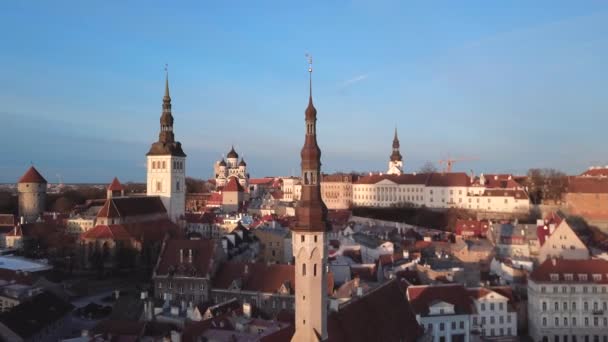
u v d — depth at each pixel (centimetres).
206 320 11719
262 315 13400
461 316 14125
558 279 15638
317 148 8531
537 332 15562
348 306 9462
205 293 16050
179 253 16975
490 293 15625
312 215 8331
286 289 15125
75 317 16612
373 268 17112
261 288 15550
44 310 14488
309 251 8275
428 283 16388
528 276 16738
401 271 16800
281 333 8900
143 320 13038
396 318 10281
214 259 16650
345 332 8881
